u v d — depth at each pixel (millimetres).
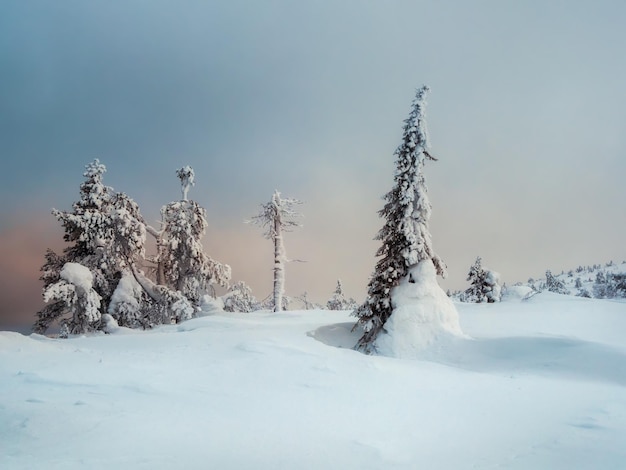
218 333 18344
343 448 5777
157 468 4754
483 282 44438
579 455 5598
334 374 10617
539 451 5777
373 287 20984
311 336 20531
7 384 8359
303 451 5590
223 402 7953
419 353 18000
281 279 32781
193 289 34250
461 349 17547
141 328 30266
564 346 15898
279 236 33250
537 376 12719
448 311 19281
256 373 10352
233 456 5277
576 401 8938
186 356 12164
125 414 6750
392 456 5543
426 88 21688
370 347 19516
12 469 4598
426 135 21188
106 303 30453
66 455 5047
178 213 34438
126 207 32031
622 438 6352
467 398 9133
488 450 5836
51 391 7957
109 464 4805
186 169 35219
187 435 5988
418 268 20281
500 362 15766
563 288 72188
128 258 31359
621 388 10719
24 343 12383
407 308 19234
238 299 37656
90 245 30078
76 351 12352
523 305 29781
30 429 5867
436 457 5535
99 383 8648
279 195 33625
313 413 7578
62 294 26406
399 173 21172
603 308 27906
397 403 8531
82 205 30688
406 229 20547
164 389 8531
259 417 7148
